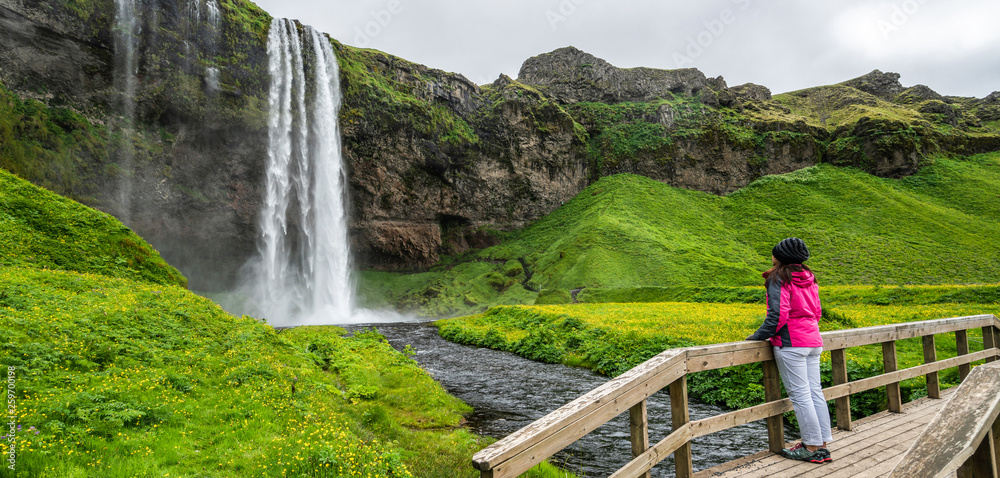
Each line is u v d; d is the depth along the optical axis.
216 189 69.31
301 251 79.00
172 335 13.40
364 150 89.88
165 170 64.19
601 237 92.75
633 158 128.88
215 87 67.56
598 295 63.22
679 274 77.62
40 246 21.28
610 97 153.38
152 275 24.23
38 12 53.91
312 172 80.19
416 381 16.14
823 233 99.31
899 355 15.50
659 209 109.44
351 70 90.25
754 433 11.01
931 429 2.44
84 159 56.84
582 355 22.03
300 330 34.66
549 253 97.94
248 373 11.46
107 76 59.59
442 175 104.50
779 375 5.47
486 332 32.19
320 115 81.50
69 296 14.55
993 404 2.41
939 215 101.50
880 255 87.56
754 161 127.69
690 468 4.37
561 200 123.75
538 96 134.00
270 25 77.44
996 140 134.62
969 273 78.44
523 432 3.10
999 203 103.75
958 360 8.09
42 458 5.60
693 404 14.16
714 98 144.50
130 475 5.70
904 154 121.19
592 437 10.74
